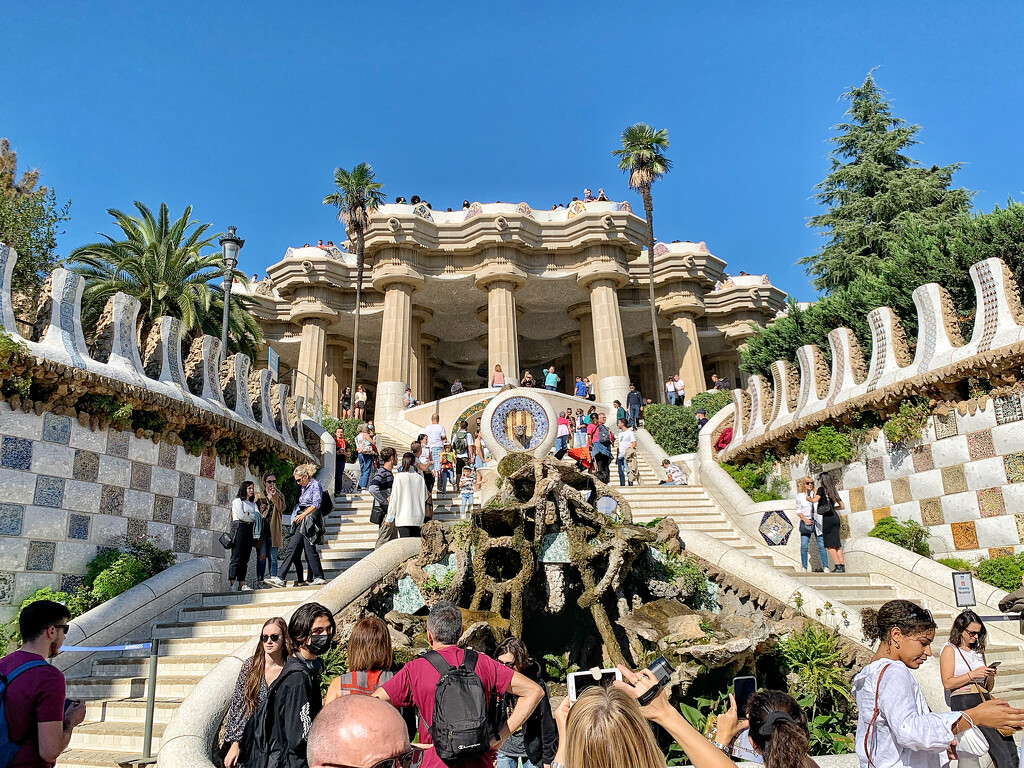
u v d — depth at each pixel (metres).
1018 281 17.89
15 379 10.15
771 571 10.70
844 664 9.40
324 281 34.97
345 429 23.98
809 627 9.71
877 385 14.77
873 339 15.44
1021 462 12.02
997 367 12.20
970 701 4.97
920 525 13.66
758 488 18.03
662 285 37.50
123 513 11.78
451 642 4.28
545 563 10.12
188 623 10.17
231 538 11.46
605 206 33.91
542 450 16.30
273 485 12.30
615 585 9.97
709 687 9.37
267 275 36.03
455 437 20.02
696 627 9.21
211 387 14.45
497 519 10.41
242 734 4.70
